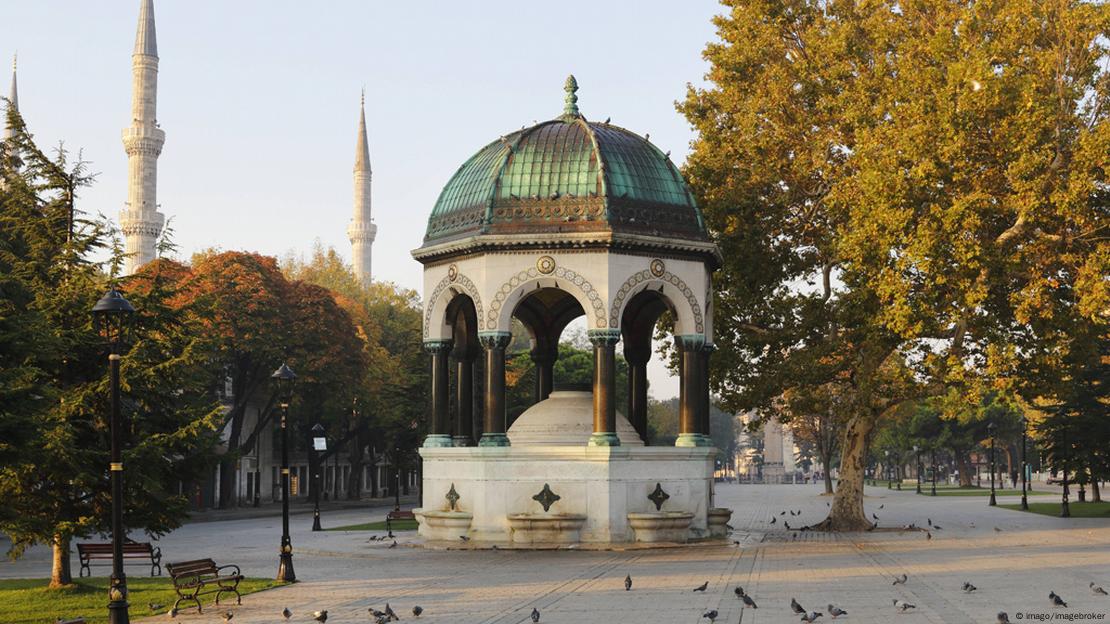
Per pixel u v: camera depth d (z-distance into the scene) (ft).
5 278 95.81
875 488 422.00
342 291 372.99
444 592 88.53
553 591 87.76
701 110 166.30
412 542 136.56
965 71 130.00
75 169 110.93
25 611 81.41
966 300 132.36
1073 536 142.10
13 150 116.06
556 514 127.03
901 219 131.23
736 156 159.84
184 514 100.68
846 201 142.92
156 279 106.01
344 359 273.33
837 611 68.95
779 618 71.31
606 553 121.70
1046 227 142.20
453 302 141.79
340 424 319.06
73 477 92.22
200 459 102.47
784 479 600.39
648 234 132.16
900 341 145.79
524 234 130.31
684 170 163.12
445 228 139.54
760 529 163.43
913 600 79.05
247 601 85.10
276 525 203.92
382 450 354.13
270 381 269.64
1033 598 79.41
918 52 144.56
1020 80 128.98
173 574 79.36
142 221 420.77
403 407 259.19
